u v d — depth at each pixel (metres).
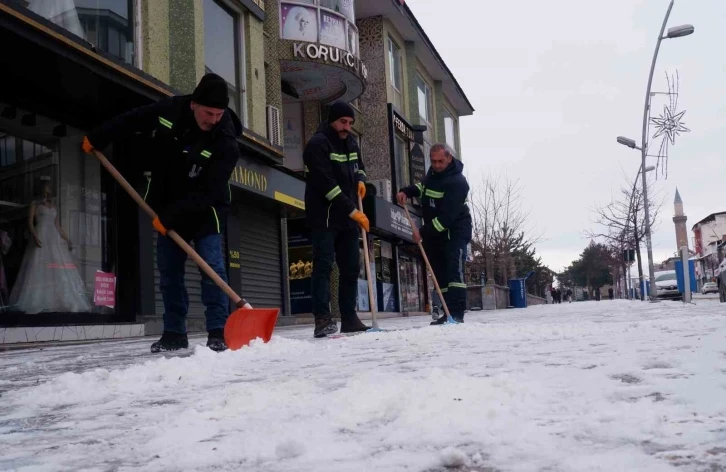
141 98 9.79
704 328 4.63
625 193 39.88
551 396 2.09
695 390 2.04
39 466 1.67
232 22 14.70
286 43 16.67
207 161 5.09
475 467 1.40
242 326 4.76
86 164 10.17
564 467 1.35
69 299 9.55
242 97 14.84
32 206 9.20
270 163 14.96
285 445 1.63
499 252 47.25
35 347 7.71
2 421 2.42
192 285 12.38
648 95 27.50
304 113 20.12
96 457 1.75
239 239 14.36
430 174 7.62
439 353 3.83
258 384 2.87
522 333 5.02
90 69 8.65
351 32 18.38
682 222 96.31
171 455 1.68
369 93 24.30
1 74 8.62
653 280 27.75
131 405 2.61
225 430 1.95
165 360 3.78
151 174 5.27
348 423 1.90
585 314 10.86
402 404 2.00
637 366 2.67
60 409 2.63
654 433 1.58
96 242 10.22
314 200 6.65
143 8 10.98
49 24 7.95
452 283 7.52
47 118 9.59
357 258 6.88
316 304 6.66
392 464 1.46
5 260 8.73
